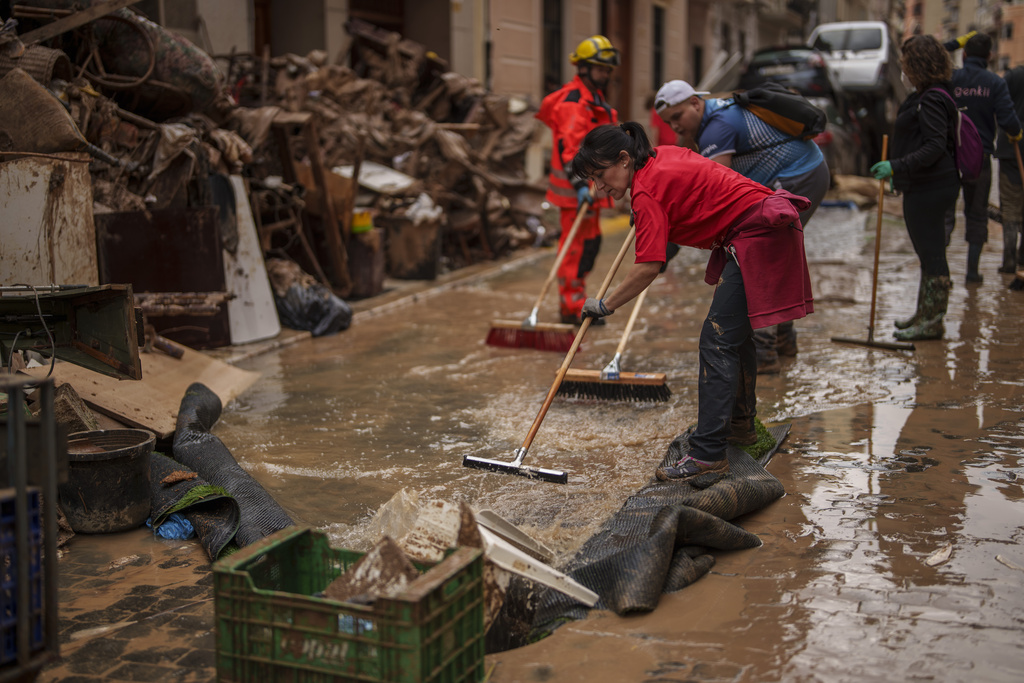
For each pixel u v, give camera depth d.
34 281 4.43
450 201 9.67
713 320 3.17
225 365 5.19
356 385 5.07
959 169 5.16
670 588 2.49
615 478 3.41
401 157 9.23
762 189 3.16
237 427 4.27
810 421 4.05
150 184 5.63
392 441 4.00
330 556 2.16
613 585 2.43
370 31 11.26
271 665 1.90
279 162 7.66
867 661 2.10
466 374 5.26
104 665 2.22
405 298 7.93
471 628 1.99
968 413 4.07
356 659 1.81
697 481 3.12
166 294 4.70
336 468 3.64
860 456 3.55
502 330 5.98
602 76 6.08
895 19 54.91
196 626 2.42
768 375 4.91
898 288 7.64
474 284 8.98
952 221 5.52
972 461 3.45
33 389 3.42
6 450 1.94
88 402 3.73
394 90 10.77
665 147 3.22
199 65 5.99
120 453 3.02
